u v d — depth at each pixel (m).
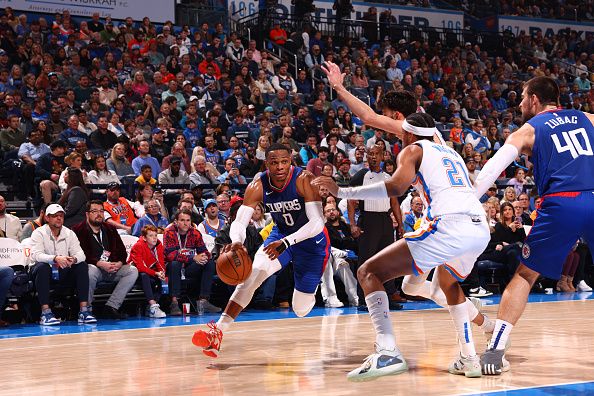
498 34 19.97
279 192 4.62
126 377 4.12
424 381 3.84
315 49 16.17
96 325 6.92
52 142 9.95
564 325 6.25
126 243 7.92
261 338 5.72
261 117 12.47
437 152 3.95
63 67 12.44
